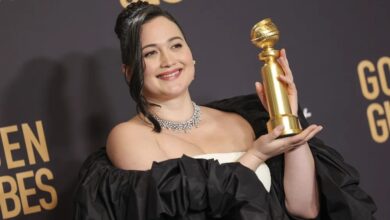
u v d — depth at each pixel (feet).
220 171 11.45
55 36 15.29
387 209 16.97
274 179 12.89
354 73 17.16
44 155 14.99
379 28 17.53
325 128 16.78
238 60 16.43
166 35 12.85
